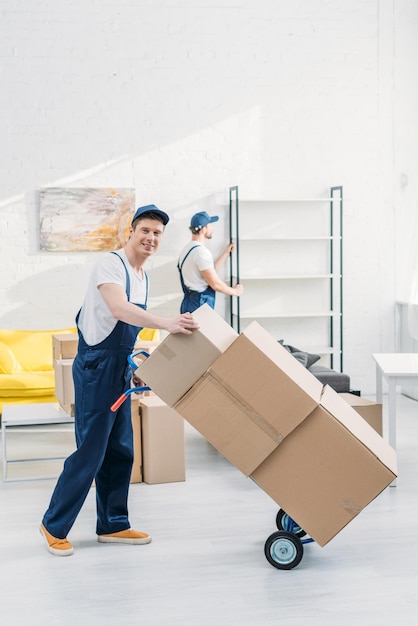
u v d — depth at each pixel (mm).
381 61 7352
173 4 7039
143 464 4781
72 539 3848
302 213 7371
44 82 6898
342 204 7309
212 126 7180
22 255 6961
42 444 5754
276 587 3248
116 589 3250
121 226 7062
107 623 2947
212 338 3344
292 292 7426
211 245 7262
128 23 6984
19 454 5473
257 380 3270
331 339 7508
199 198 7203
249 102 7219
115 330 3545
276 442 3287
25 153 6906
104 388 3568
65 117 6945
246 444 3309
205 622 2945
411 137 7344
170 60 7070
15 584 3311
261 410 3277
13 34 6828
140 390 3523
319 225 7414
